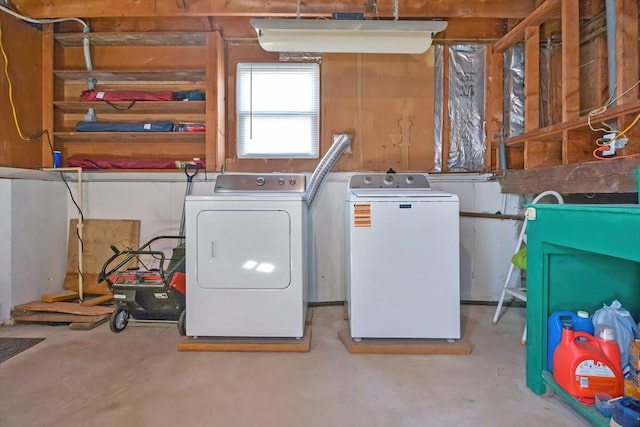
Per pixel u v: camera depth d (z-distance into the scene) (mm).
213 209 2426
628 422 1357
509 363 2197
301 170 3547
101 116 3602
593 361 1625
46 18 3148
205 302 2428
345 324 2865
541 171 2676
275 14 3039
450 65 3537
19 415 1662
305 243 2697
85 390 1877
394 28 2488
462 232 3443
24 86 3162
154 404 1756
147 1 3010
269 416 1666
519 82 3412
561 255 1836
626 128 2021
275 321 2426
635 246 1302
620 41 2109
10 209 2852
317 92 3564
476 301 3445
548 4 2598
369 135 3541
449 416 1673
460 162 3564
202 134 3432
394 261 2377
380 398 1816
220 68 3396
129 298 2627
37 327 2779
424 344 2354
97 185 3438
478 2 3023
